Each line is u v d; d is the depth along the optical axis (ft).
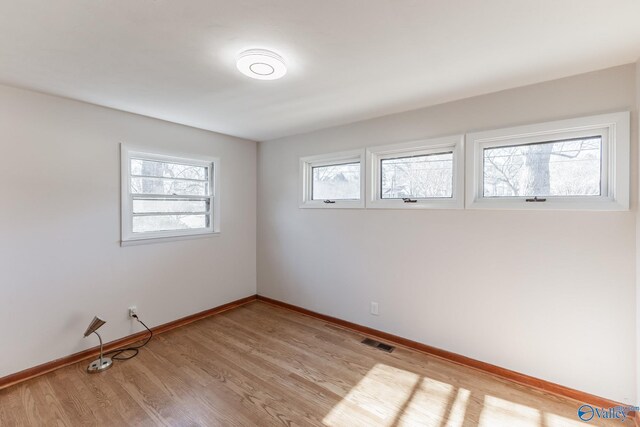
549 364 7.09
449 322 8.54
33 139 7.64
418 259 9.10
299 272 12.25
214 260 12.11
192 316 11.32
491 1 4.27
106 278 9.02
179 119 10.14
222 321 11.36
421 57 5.96
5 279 7.27
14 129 7.36
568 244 6.84
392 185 9.88
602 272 6.48
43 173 7.81
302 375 7.73
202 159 11.51
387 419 6.21
